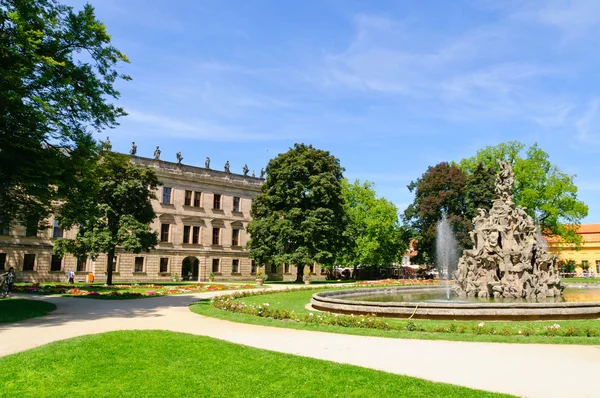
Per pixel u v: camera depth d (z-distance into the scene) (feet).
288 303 88.69
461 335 47.50
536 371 32.73
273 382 29.60
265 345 42.52
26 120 63.82
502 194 92.12
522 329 49.65
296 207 184.65
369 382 29.43
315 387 28.50
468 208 212.02
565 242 239.30
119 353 36.50
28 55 62.90
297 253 178.60
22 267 180.55
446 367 34.06
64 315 64.95
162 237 217.77
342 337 47.29
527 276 81.71
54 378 30.01
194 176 231.30
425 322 57.31
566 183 213.66
